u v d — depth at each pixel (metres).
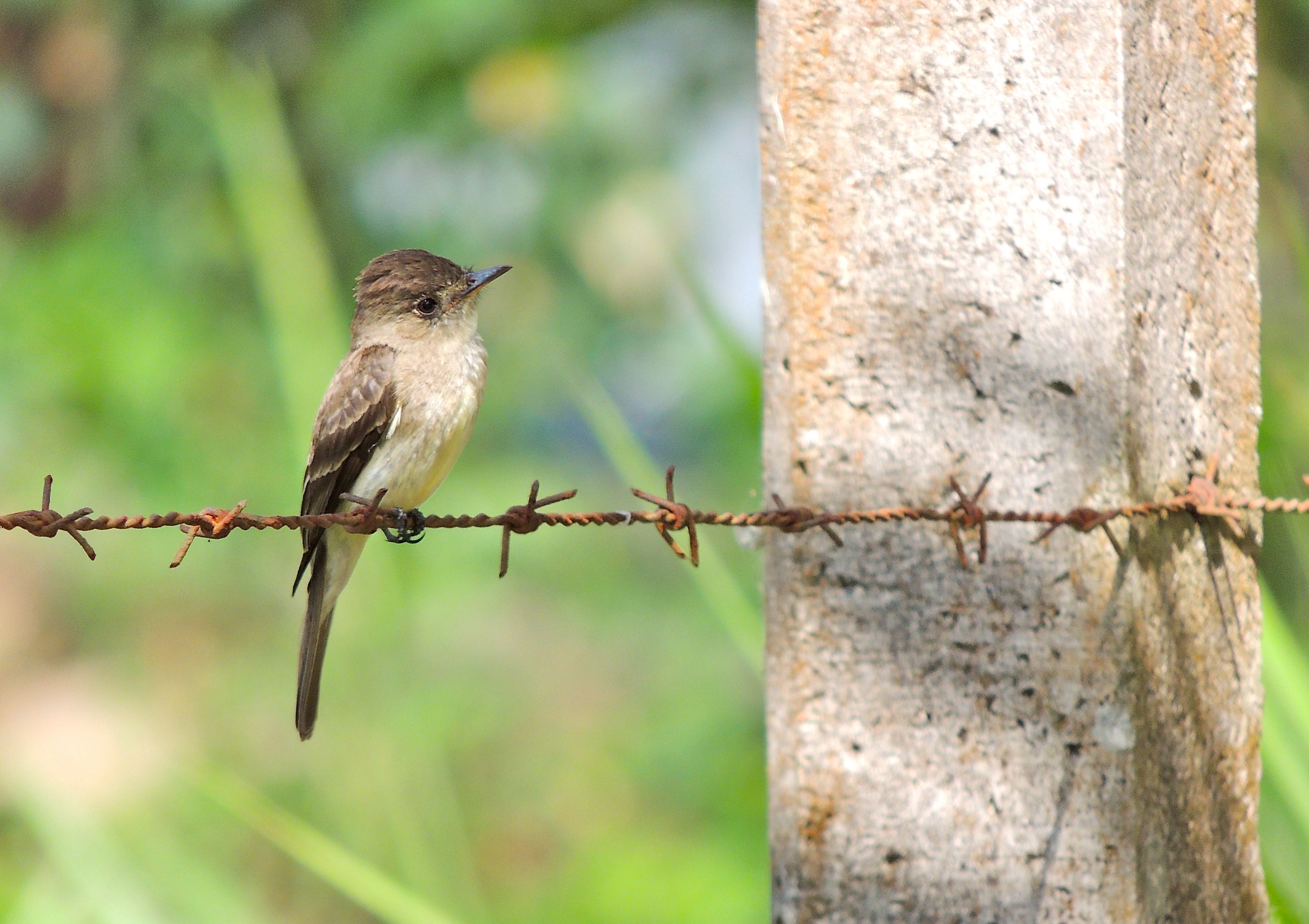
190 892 9.66
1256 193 6.59
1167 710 6.01
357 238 14.87
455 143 14.77
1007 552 5.79
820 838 5.88
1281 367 8.44
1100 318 5.79
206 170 14.47
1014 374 5.82
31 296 14.20
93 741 14.04
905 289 5.88
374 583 11.05
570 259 15.27
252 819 7.73
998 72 5.82
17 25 15.05
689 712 13.66
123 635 15.02
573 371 8.69
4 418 13.80
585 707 14.82
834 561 5.88
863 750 5.86
